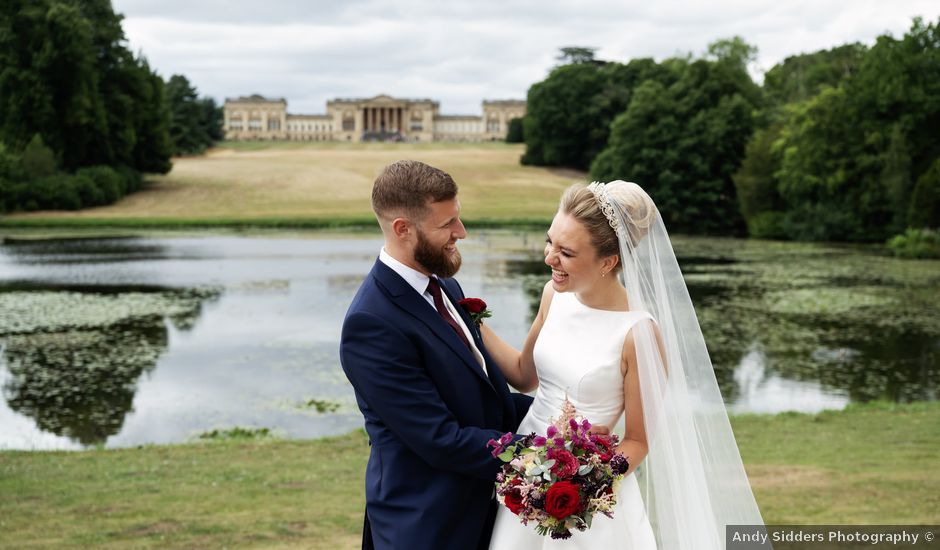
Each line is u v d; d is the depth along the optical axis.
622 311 2.79
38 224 49.72
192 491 7.57
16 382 15.07
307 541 5.93
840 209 42.88
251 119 141.38
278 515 6.68
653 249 2.77
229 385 14.83
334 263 33.72
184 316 21.89
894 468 7.92
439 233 2.66
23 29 54.69
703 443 2.74
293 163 85.06
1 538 6.02
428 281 2.75
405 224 2.65
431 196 2.62
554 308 2.92
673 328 2.75
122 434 12.01
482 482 2.69
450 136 143.88
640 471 3.26
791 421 11.07
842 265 32.84
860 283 27.69
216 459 9.27
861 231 42.22
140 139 62.88
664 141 52.41
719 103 53.12
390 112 141.25
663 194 51.81
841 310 22.61
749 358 17.16
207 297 25.09
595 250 2.68
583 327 2.80
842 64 61.81
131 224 50.62
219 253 37.50
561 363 2.79
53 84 55.62
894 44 41.81
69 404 13.66
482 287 26.67
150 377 15.44
